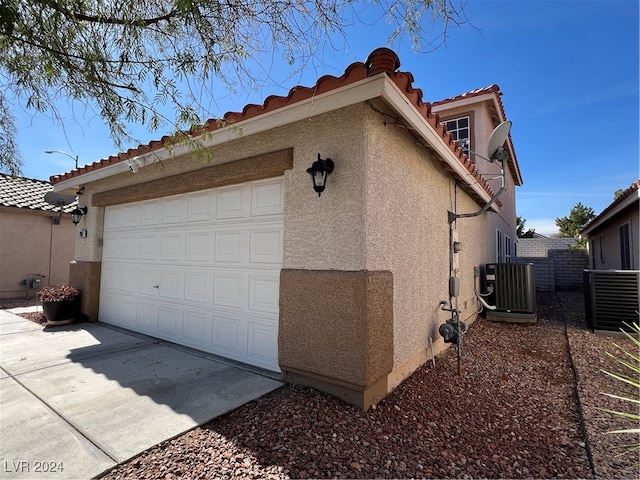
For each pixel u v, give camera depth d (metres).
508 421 3.30
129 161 5.32
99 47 2.71
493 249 11.20
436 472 2.45
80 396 3.53
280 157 4.02
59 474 2.29
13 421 3.01
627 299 6.49
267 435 2.79
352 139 3.49
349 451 2.61
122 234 7.01
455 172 5.75
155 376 4.12
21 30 2.31
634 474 2.47
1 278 10.80
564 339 6.42
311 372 3.58
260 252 4.56
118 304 6.97
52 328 6.77
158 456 2.52
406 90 3.28
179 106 3.16
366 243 3.35
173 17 2.74
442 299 5.64
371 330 3.31
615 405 3.58
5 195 11.27
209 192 5.32
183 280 5.62
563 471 2.53
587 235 16.36
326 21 3.04
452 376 4.43
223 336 4.95
